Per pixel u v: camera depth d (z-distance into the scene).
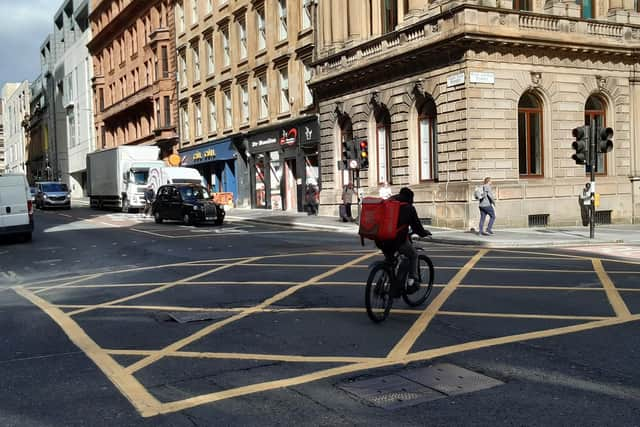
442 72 22.94
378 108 26.88
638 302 8.86
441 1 23.00
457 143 22.38
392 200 7.95
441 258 14.38
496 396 5.06
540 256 14.78
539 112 23.67
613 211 25.05
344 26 29.36
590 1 25.77
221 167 43.19
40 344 7.22
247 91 38.91
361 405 4.93
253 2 36.97
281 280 11.39
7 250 19.16
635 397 4.98
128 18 57.34
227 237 20.98
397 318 8.11
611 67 24.81
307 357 6.33
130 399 5.21
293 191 34.75
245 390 5.35
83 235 23.33
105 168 42.56
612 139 25.11
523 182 22.81
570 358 6.11
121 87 61.31
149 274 12.91
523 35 22.20
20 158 121.56
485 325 7.60
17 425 4.70
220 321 8.13
